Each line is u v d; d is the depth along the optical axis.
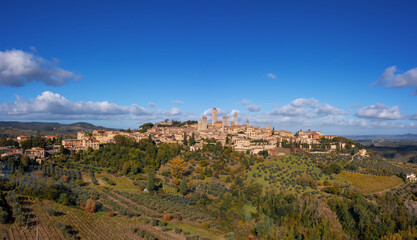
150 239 100.88
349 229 123.81
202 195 151.00
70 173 160.62
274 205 137.25
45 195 122.06
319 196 153.88
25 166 153.00
